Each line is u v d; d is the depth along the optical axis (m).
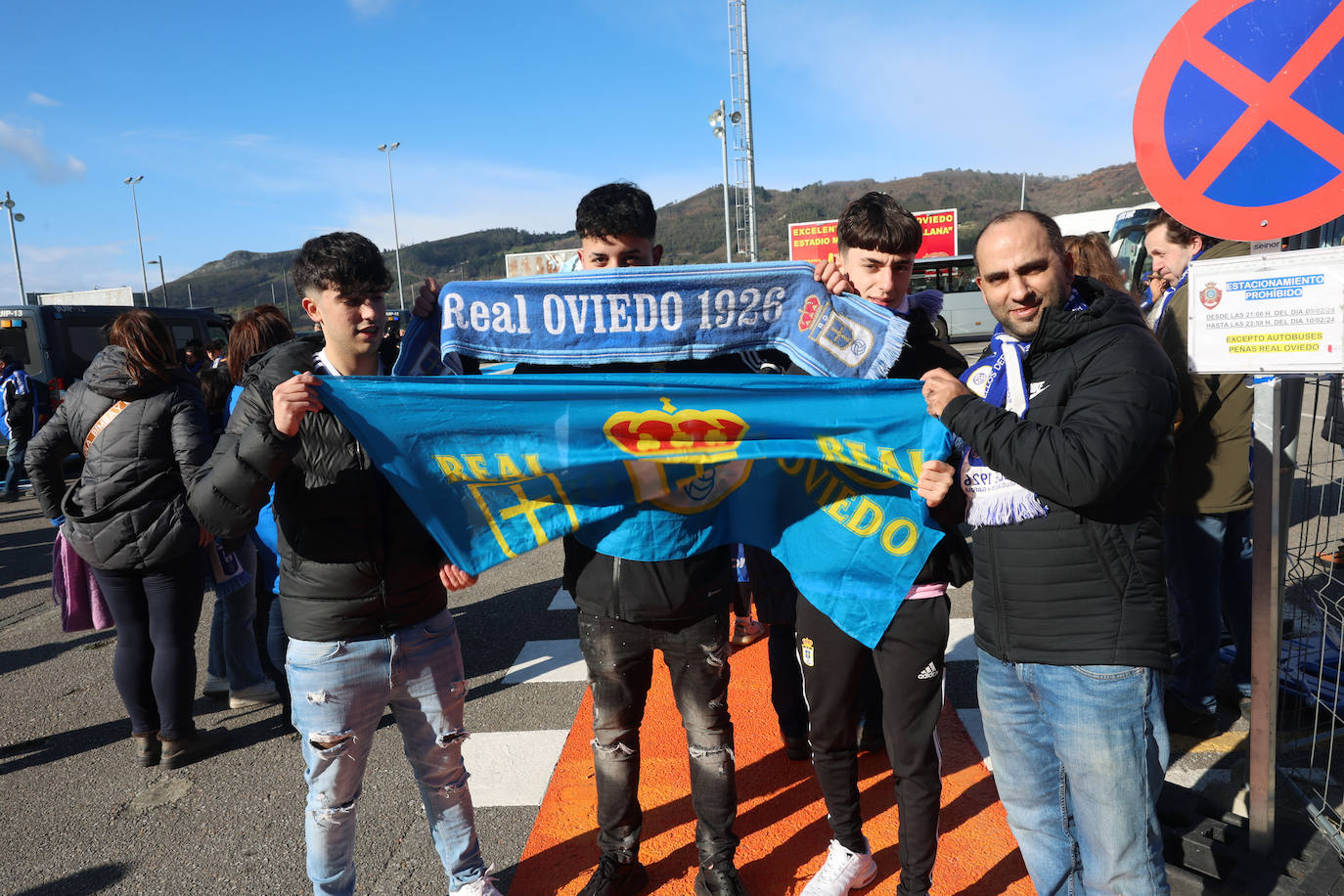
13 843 2.98
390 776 3.30
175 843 2.94
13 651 5.16
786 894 2.45
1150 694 1.72
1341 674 2.79
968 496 1.91
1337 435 2.57
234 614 3.99
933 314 2.45
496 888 2.46
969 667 3.97
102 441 3.13
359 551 2.02
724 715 2.33
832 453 2.16
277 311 3.51
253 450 1.88
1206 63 2.04
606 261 2.36
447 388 2.07
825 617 2.19
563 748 3.43
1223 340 2.05
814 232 30.23
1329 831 2.32
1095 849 1.78
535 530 2.24
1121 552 1.69
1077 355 1.71
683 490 2.22
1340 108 1.88
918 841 2.15
